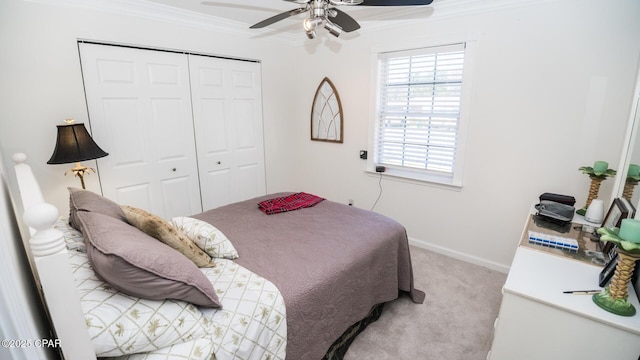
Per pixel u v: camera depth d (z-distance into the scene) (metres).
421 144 3.18
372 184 3.59
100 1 2.40
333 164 3.93
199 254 1.58
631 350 1.12
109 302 1.05
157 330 1.07
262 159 3.90
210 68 3.21
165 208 3.09
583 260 1.53
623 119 2.12
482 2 2.51
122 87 2.64
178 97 3.01
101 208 1.47
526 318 1.31
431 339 2.00
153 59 2.79
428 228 3.23
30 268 1.21
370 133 3.46
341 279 1.69
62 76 2.33
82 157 2.18
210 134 3.33
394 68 3.20
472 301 2.38
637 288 1.31
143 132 2.83
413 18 2.88
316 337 1.56
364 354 1.88
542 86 2.38
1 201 0.90
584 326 1.19
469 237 2.97
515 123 2.54
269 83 3.80
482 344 1.95
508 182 2.66
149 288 1.08
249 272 1.57
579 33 2.19
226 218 2.33
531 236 1.75
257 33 3.52
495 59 2.55
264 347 1.30
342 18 2.00
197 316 1.20
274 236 2.03
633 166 1.60
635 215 1.36
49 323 1.18
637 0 1.97
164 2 2.64
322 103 3.87
